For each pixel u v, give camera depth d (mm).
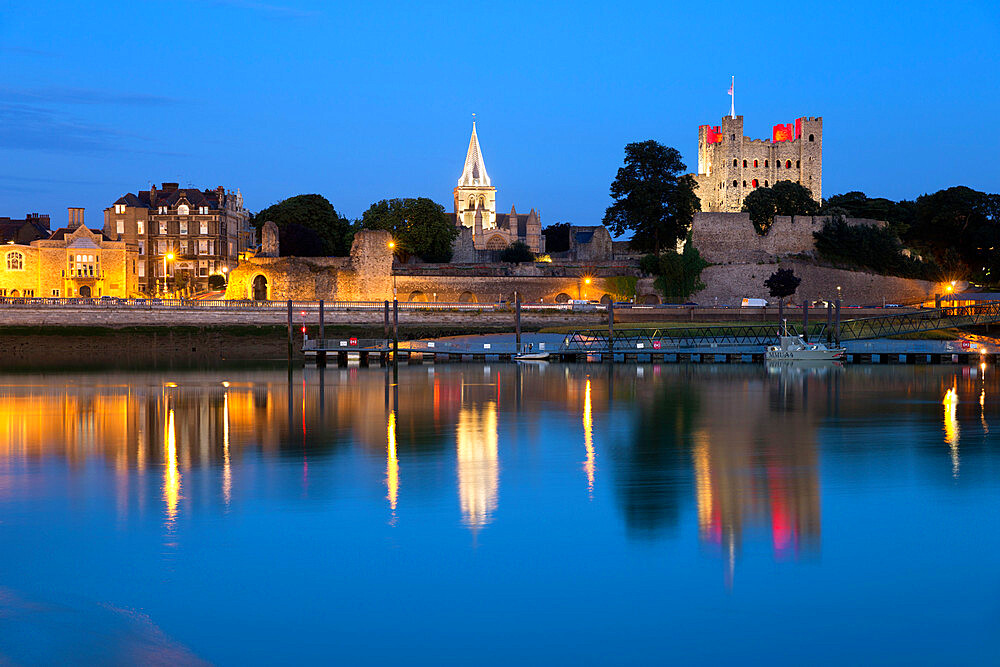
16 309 102562
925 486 30297
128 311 105375
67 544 23750
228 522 25781
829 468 33406
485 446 38625
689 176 141875
